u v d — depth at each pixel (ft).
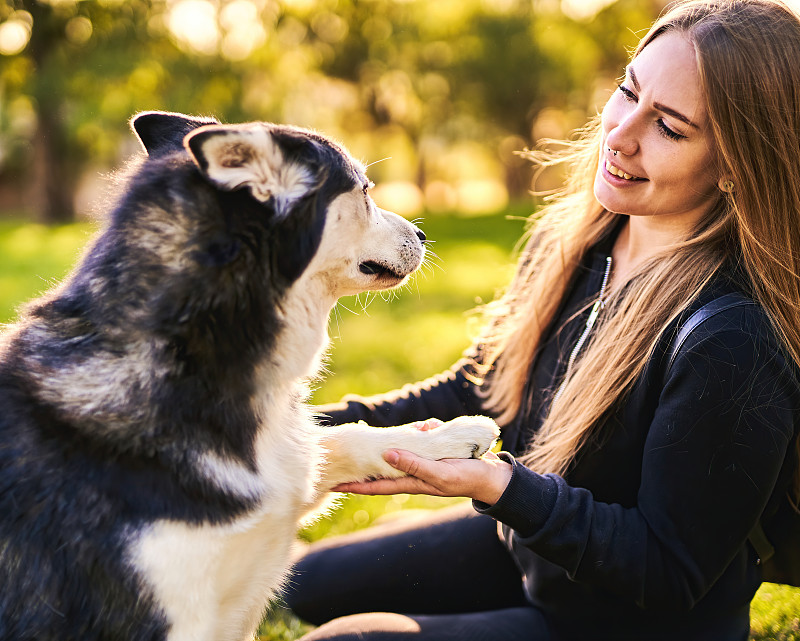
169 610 6.62
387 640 7.86
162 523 6.53
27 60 87.35
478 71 114.01
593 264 8.97
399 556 9.29
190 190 7.12
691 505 7.02
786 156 7.06
